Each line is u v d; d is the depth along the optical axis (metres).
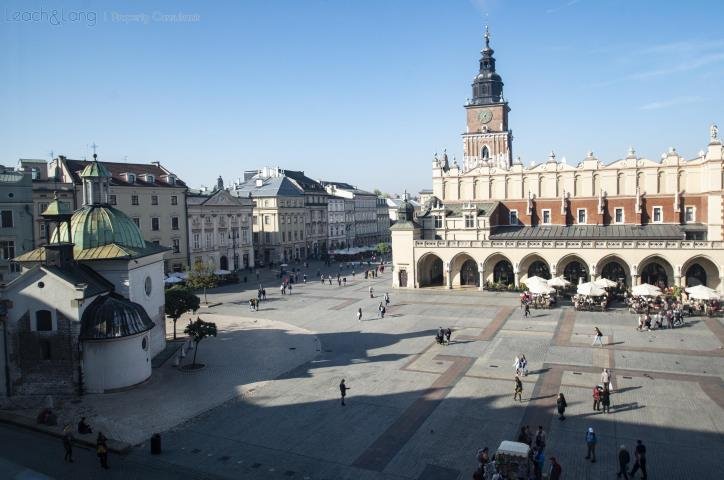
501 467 25.97
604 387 35.34
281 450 30.72
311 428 33.69
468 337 55.94
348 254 143.12
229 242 116.31
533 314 66.31
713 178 76.88
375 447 30.84
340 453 30.20
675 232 78.81
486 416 34.97
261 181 141.38
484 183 94.38
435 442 31.31
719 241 69.38
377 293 86.56
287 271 120.00
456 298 79.50
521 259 81.69
